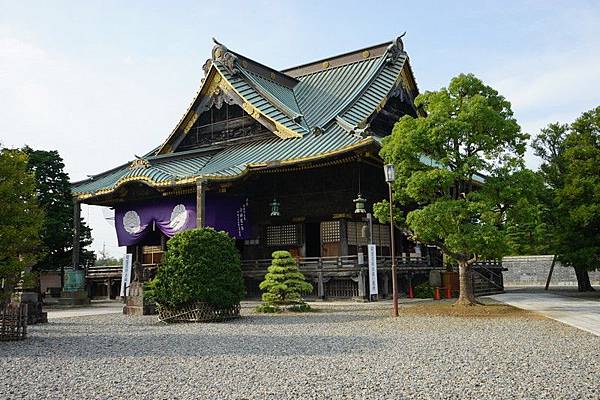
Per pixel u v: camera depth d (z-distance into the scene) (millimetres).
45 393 8289
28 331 17391
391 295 31719
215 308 19859
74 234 36281
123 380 9180
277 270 23875
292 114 35000
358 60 42875
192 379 9125
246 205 34031
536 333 14281
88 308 29984
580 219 26812
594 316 18297
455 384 8359
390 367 9812
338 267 28531
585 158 28266
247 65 39844
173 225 33750
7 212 16562
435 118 20438
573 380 8523
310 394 7852
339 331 15602
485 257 19812
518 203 19234
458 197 22125
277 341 13719
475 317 18609
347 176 31328
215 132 38781
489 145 19781
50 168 40969
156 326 18578
